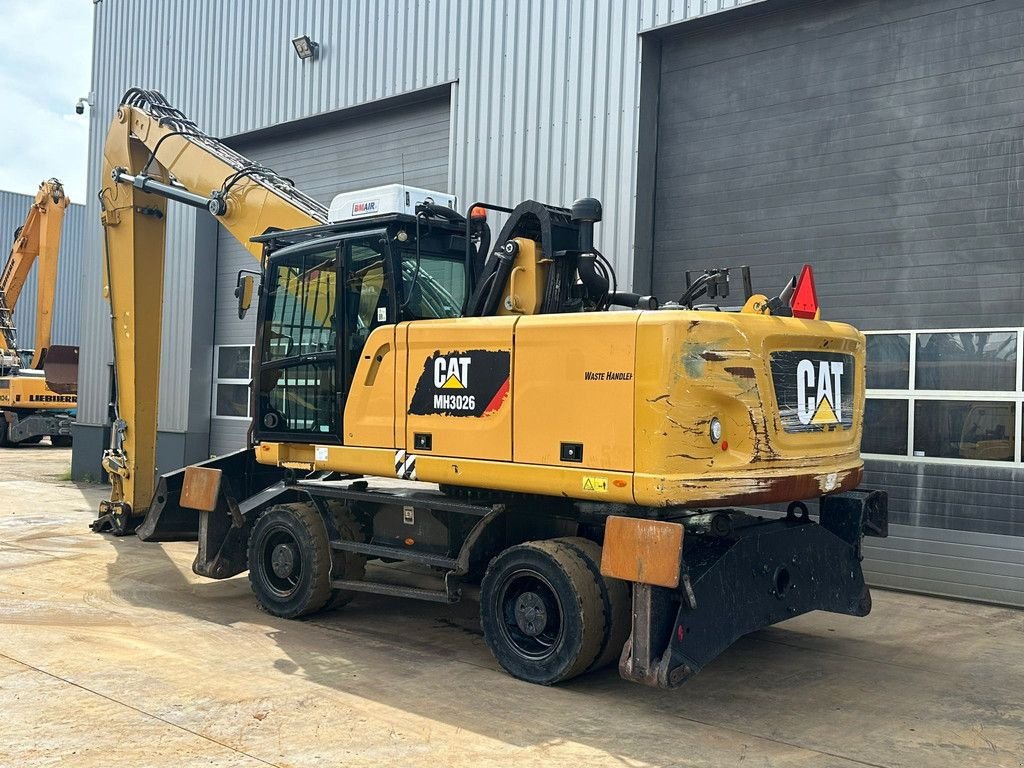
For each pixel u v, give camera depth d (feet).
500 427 18.95
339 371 22.07
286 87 44.37
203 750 14.51
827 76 29.32
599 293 20.75
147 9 51.98
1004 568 25.94
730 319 17.53
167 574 28.04
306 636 21.61
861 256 28.55
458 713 16.60
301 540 22.88
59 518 38.29
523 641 18.92
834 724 16.60
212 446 49.78
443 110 39.27
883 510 21.58
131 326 32.89
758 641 22.26
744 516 20.38
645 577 16.61
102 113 54.54
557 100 34.01
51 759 13.99
